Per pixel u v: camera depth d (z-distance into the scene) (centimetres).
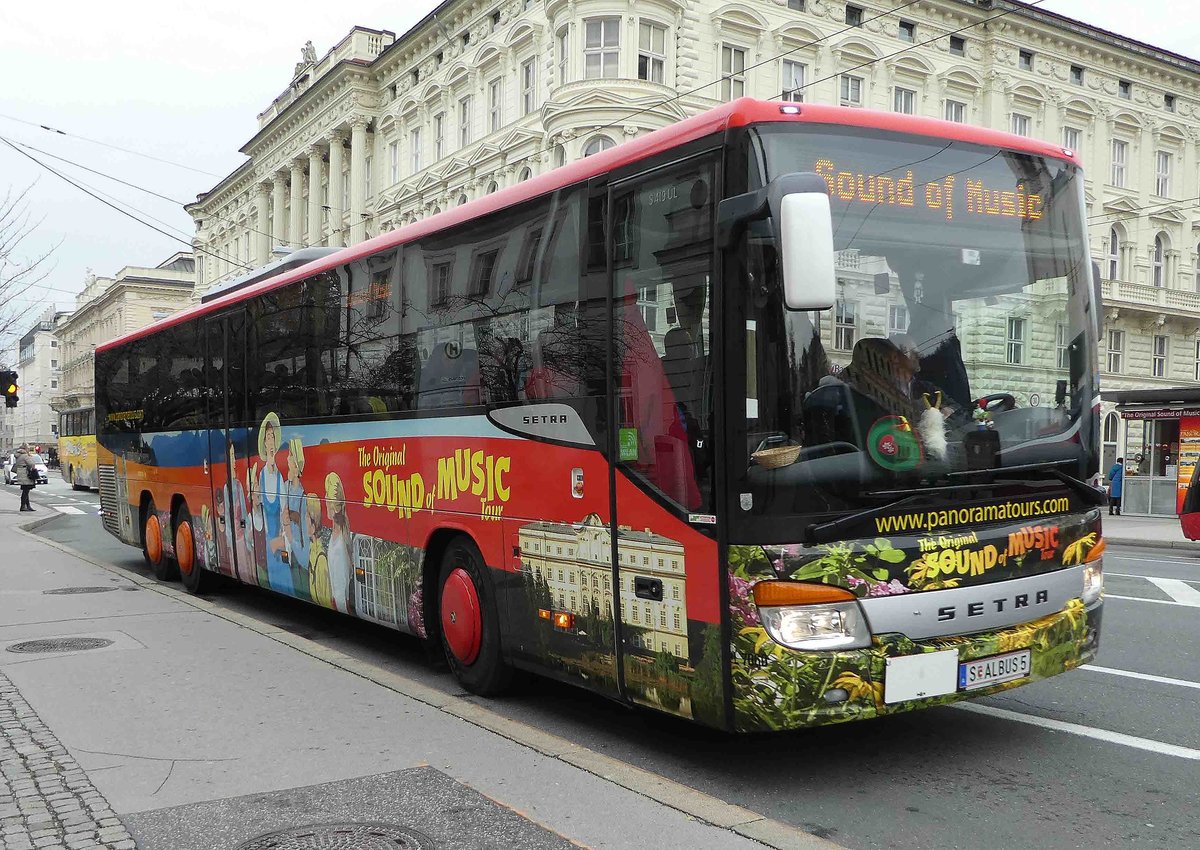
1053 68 3697
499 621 631
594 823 426
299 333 901
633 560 512
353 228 4406
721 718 462
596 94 2767
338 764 509
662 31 2864
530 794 462
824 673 442
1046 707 622
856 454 459
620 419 524
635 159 524
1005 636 486
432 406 695
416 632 723
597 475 539
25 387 14375
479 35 3541
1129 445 3906
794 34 3081
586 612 548
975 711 617
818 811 459
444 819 432
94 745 545
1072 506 526
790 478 445
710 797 456
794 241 423
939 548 471
